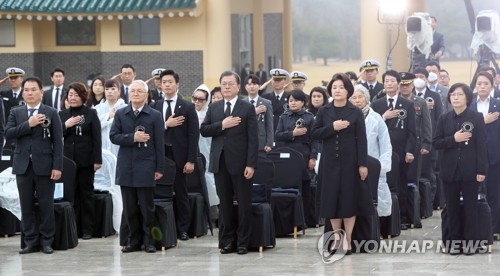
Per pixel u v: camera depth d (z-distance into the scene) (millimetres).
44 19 44312
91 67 46062
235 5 45719
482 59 26469
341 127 15742
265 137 20688
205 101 20219
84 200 18297
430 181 21000
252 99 20844
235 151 16266
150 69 44344
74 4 43062
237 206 16547
